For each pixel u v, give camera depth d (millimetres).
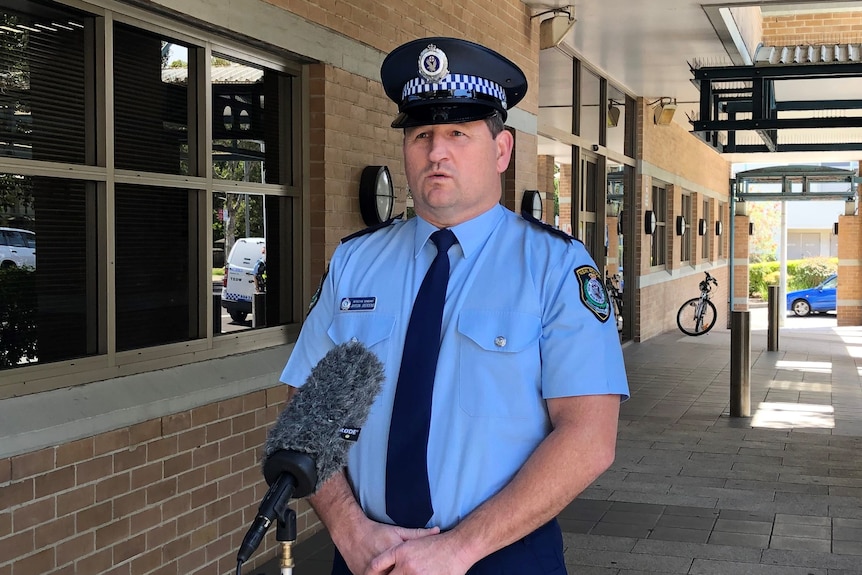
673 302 16484
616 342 1735
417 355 1729
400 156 5652
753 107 8875
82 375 3412
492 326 1691
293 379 1939
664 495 5496
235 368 4180
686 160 17297
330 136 4863
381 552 1632
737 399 7984
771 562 4359
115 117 3600
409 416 1699
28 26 3240
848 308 21156
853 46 9516
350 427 1536
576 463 1608
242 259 4445
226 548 4043
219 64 4211
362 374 1559
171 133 3928
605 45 9602
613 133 12477
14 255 3205
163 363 3844
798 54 9398
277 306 4801
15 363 3213
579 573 4230
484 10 6961
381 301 1819
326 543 4668
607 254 12492
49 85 3326
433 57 1759
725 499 5410
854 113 13688
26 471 3012
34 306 3285
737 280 24219
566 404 1657
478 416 1665
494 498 1616
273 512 1462
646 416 8016
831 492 5551
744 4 7754
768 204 50562
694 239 18781
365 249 1933
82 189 3479
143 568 3547
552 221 10805
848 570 4254
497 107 1791
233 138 4352
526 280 1722
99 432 3318
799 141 16406
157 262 3871
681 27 8633
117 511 3408
